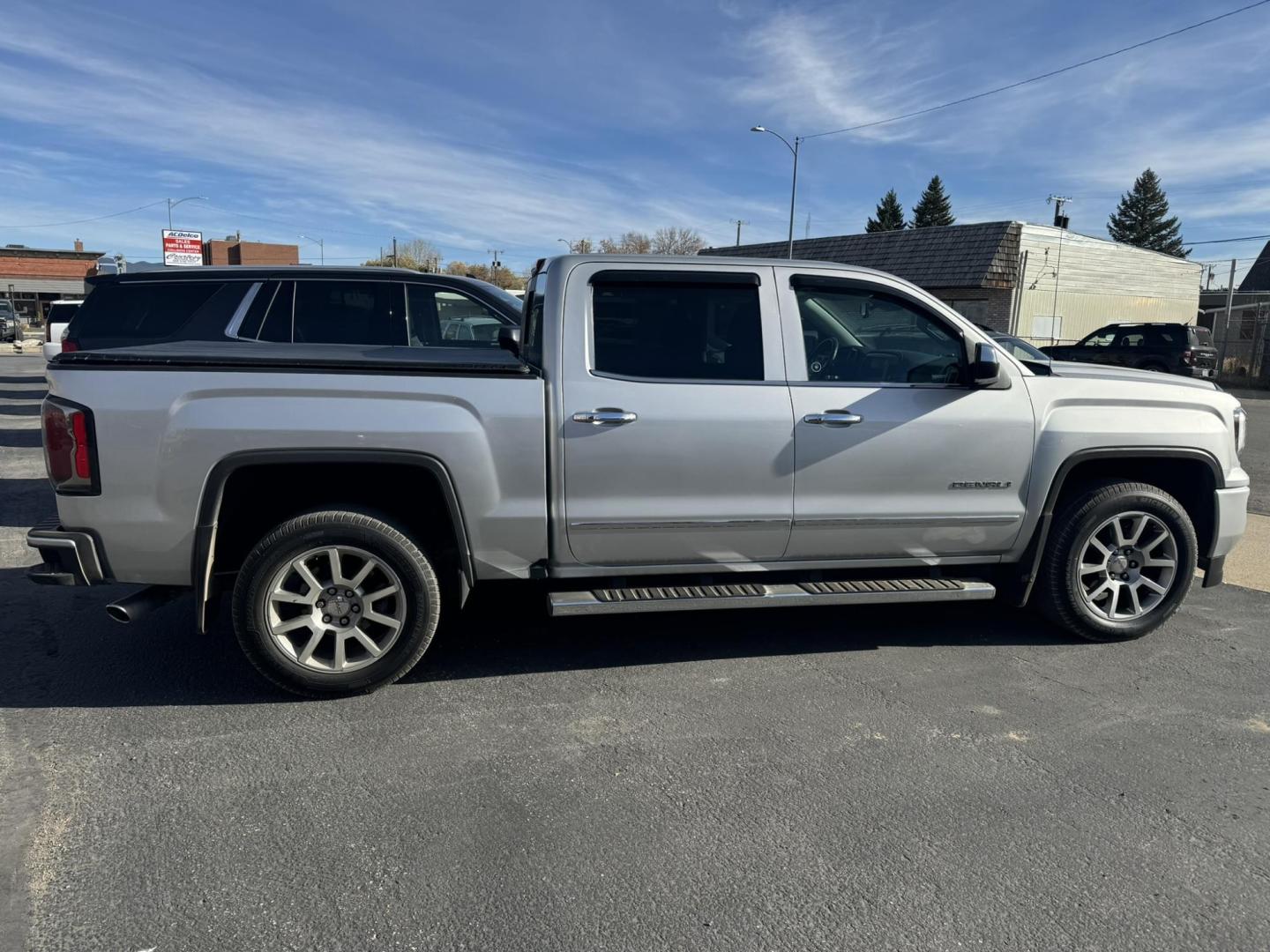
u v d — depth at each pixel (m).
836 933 2.43
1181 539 4.54
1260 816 3.03
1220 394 4.68
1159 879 2.68
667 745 3.48
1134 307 31.23
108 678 4.09
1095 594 4.52
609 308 3.99
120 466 3.55
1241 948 2.39
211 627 4.77
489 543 3.89
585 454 3.87
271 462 3.61
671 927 2.45
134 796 3.08
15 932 2.39
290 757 3.36
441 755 3.39
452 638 4.61
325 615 3.81
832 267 4.23
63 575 3.63
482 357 4.60
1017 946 2.38
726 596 4.05
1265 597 5.47
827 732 3.60
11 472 9.59
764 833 2.89
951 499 4.26
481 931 2.42
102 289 6.88
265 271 6.90
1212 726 3.69
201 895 2.56
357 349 4.84
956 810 3.04
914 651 4.49
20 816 2.94
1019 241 28.14
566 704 3.84
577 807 3.04
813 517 4.12
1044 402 4.34
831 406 4.07
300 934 2.40
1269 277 40.94
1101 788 3.19
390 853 2.77
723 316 4.09
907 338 4.35
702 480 3.98
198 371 3.58
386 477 3.92
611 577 4.21
